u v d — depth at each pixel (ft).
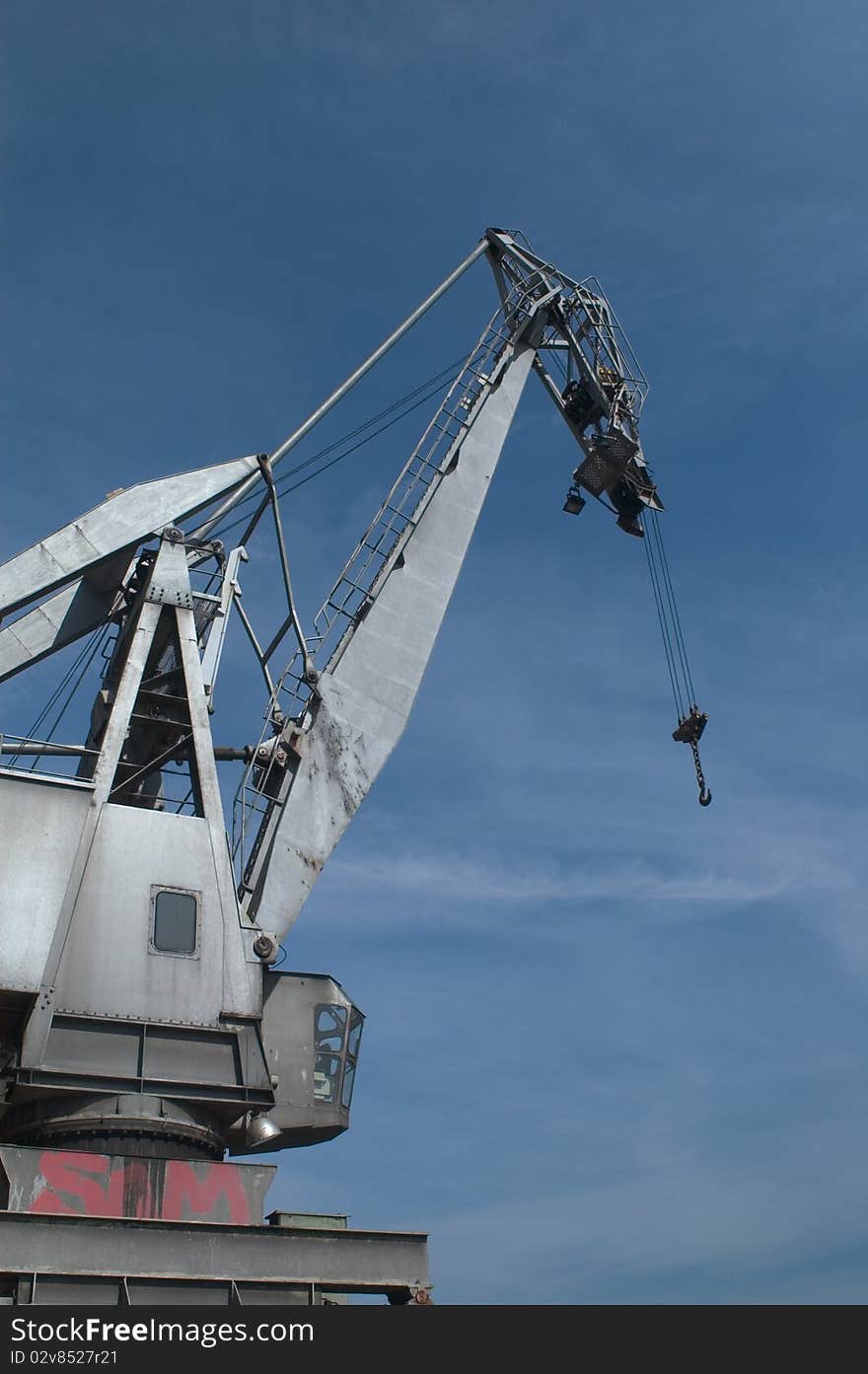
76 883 62.28
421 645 77.46
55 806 63.21
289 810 71.31
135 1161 58.44
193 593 71.41
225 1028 62.85
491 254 91.04
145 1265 54.44
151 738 73.15
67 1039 60.03
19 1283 52.54
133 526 70.79
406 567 78.64
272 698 73.77
